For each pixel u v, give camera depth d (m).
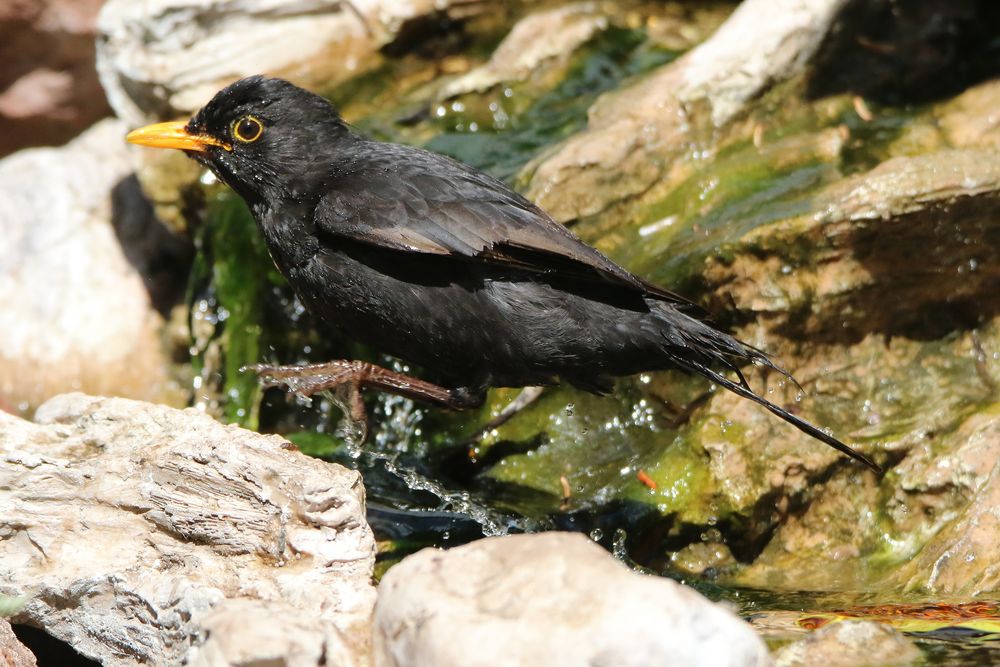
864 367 11.42
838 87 13.59
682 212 12.44
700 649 6.16
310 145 10.40
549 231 9.50
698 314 10.08
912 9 14.02
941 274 11.36
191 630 7.41
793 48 13.23
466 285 9.61
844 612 8.85
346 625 7.38
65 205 15.98
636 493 10.79
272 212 10.34
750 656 6.39
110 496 8.30
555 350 9.73
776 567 10.47
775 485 10.57
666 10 15.54
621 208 12.51
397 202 9.62
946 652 7.69
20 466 8.45
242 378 13.30
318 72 15.17
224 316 13.84
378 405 12.48
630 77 14.32
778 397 11.25
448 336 9.78
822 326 11.38
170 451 8.25
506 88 14.53
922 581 9.62
